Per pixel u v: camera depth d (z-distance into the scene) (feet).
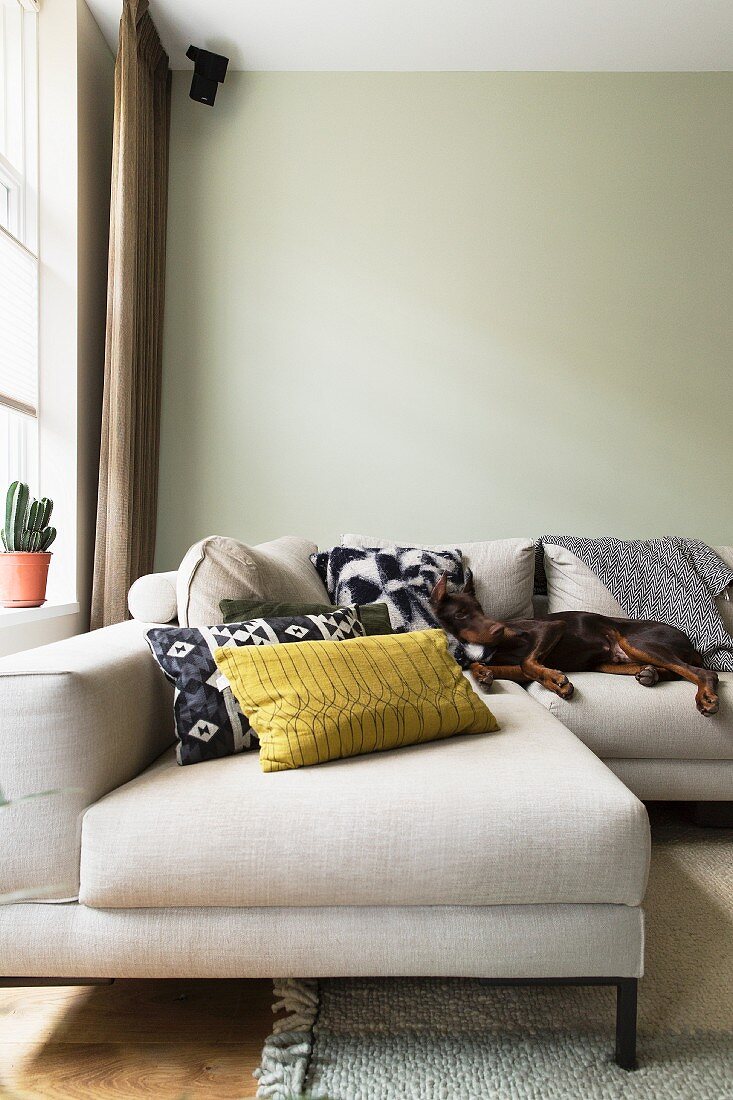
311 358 11.66
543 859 4.24
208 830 4.19
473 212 11.71
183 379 11.62
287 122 11.66
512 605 9.02
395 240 11.67
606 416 11.75
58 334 9.66
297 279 11.66
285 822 4.22
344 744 4.88
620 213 11.76
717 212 11.80
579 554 9.74
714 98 11.78
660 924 5.84
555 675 7.49
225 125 11.63
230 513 11.66
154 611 7.09
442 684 5.46
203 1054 4.41
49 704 4.25
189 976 4.26
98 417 10.50
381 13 10.30
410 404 11.67
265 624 5.81
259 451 11.66
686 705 7.43
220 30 10.71
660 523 11.78
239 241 11.66
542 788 4.45
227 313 11.64
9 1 9.32
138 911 4.25
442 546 9.20
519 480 11.71
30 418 9.51
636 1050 4.41
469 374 11.69
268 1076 4.14
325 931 4.24
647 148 11.77
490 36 10.84
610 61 11.48
